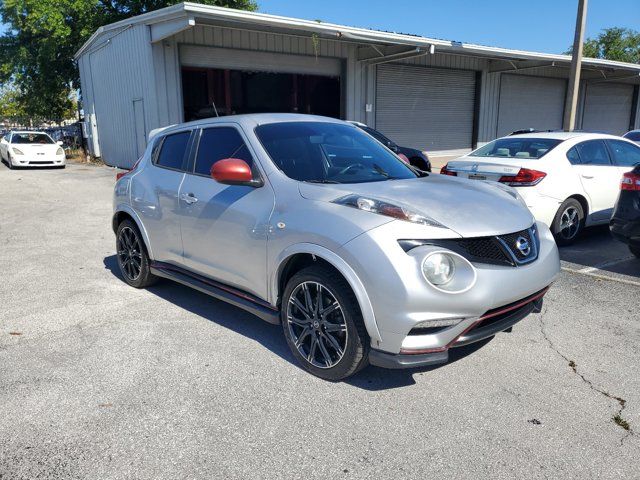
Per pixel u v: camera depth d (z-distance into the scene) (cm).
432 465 259
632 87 2975
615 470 256
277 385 337
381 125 2077
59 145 1941
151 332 423
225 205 396
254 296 388
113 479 249
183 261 455
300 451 270
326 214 327
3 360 372
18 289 535
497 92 2377
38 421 296
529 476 252
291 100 1905
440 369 360
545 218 671
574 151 707
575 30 1398
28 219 936
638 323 441
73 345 398
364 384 339
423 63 2106
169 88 1584
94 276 584
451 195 355
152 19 1460
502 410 308
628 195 573
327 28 1534
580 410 309
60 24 2492
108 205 1091
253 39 1700
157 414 304
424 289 291
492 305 308
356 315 314
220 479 249
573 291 525
